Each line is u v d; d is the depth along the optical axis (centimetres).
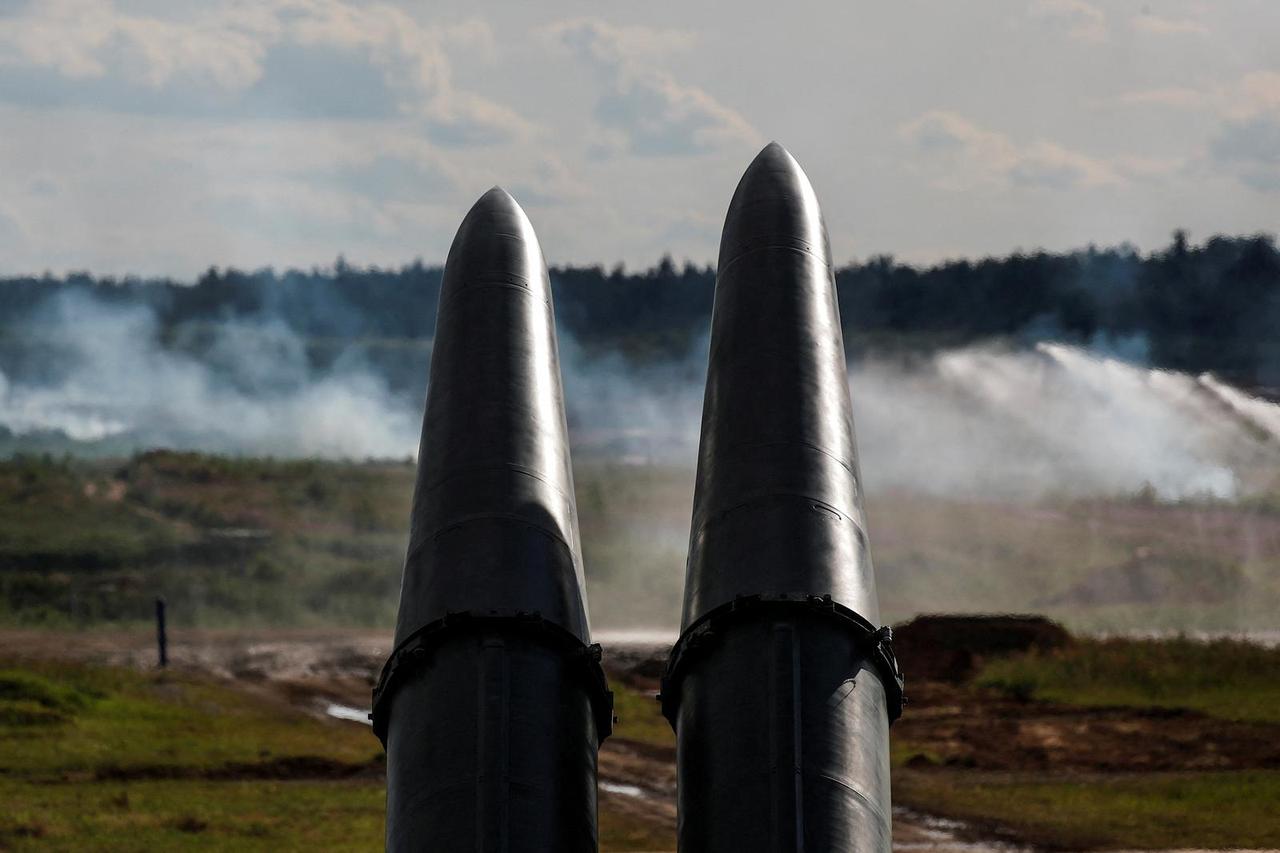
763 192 2891
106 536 11981
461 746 2300
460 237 3036
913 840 4475
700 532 2547
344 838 4450
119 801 4938
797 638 2314
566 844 2270
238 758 5769
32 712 6266
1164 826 4591
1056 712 6750
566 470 2770
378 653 8838
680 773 2356
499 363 2819
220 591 10725
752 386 2630
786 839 2128
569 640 2472
